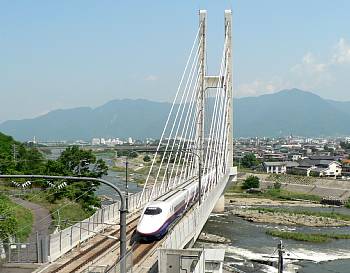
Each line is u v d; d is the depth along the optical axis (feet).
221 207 414.21
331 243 290.35
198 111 314.55
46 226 214.48
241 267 226.99
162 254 116.16
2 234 166.30
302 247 276.21
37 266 129.49
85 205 277.64
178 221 189.06
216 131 304.09
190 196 224.33
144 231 158.51
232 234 311.88
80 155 301.02
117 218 195.11
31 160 381.40
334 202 507.71
